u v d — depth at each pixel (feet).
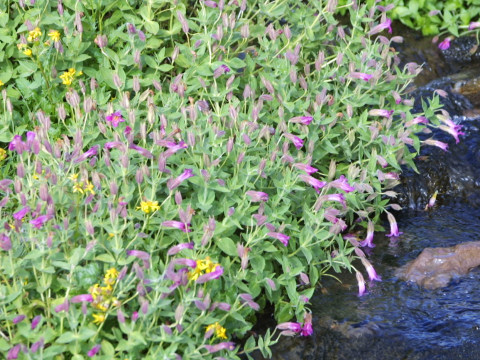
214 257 14.42
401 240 18.53
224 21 17.63
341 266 17.16
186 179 14.92
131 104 16.52
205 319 12.90
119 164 14.82
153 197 14.17
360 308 15.69
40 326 12.46
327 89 18.37
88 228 12.84
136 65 18.34
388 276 16.87
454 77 25.55
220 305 13.04
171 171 14.89
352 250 16.88
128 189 14.42
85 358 12.35
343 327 15.05
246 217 14.85
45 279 13.07
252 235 14.24
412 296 16.10
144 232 14.34
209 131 15.64
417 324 15.14
